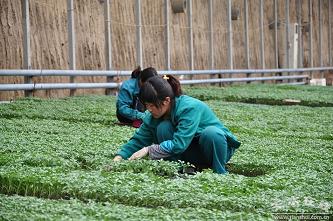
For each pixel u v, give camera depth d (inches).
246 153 436.8
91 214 249.8
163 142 362.0
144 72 426.6
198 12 1312.7
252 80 1421.0
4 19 791.7
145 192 290.8
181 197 286.4
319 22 1851.6
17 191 308.7
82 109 666.8
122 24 1055.6
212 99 949.2
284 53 1672.0
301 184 327.0
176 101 363.9
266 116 714.2
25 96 784.9
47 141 440.8
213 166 366.9
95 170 350.9
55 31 893.8
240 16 1486.2
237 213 258.7
